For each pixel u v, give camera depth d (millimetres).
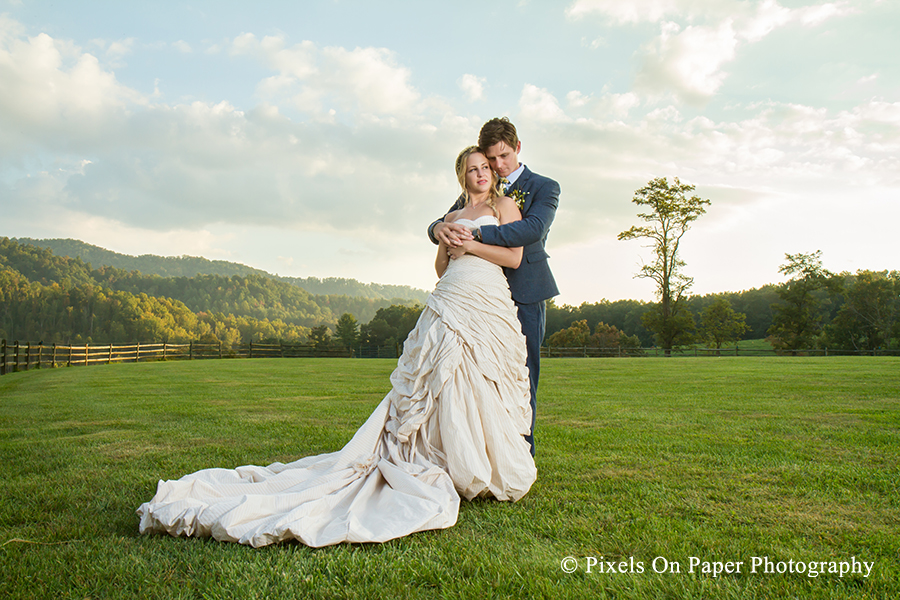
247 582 1725
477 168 3156
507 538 2154
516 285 3234
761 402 7055
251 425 5273
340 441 4395
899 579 1762
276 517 2191
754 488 2891
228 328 120312
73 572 1826
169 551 2010
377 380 11977
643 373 13758
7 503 2621
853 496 2732
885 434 4516
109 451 3977
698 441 4277
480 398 2719
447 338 2779
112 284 185125
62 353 22812
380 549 2035
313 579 1742
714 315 45812
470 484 2568
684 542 2096
